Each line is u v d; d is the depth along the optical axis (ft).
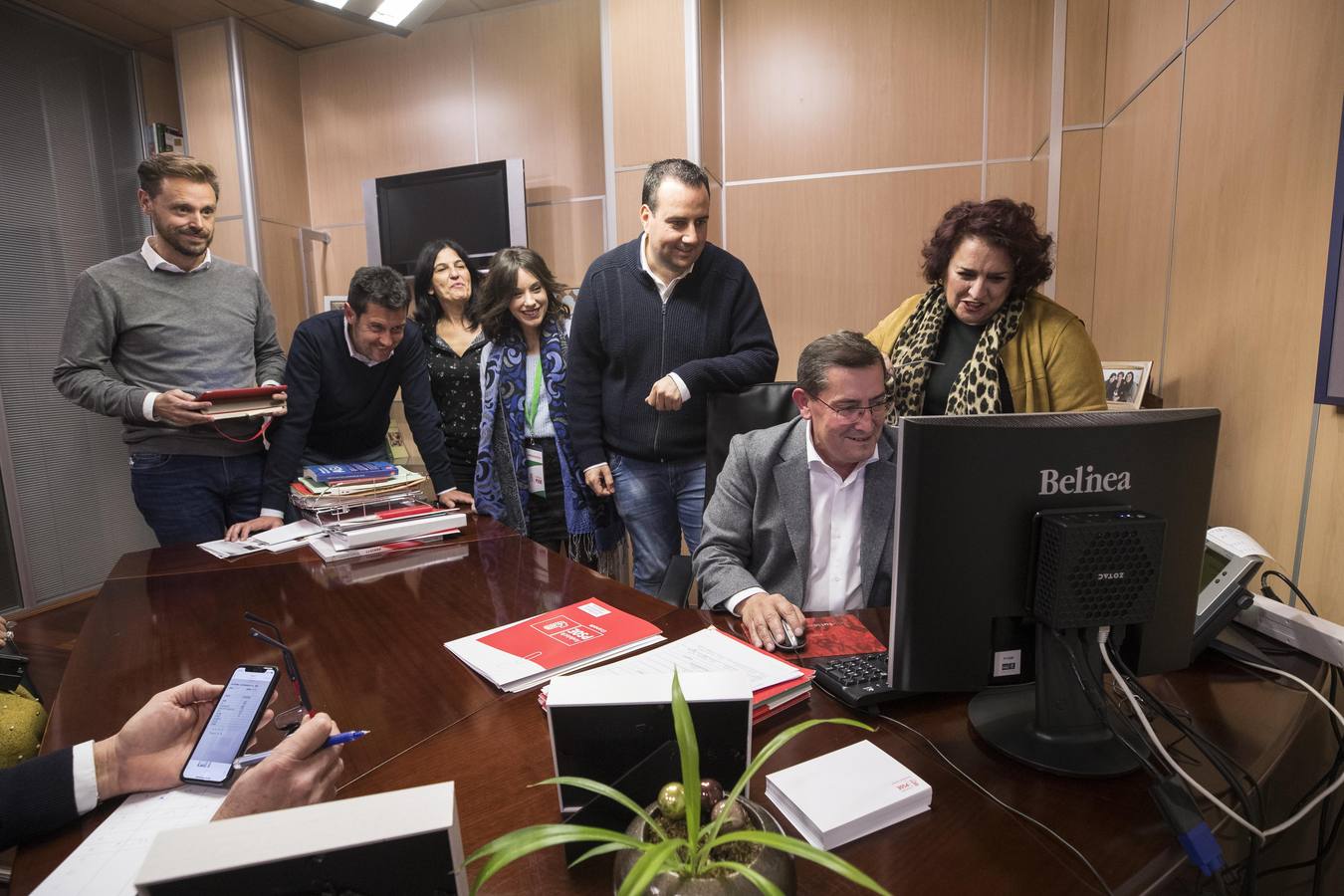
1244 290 6.18
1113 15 9.36
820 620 4.17
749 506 5.02
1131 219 8.73
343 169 14.17
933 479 2.81
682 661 3.51
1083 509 2.86
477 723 3.23
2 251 11.75
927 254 5.90
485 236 12.48
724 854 1.78
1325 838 3.63
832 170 11.39
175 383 7.28
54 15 12.32
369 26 9.59
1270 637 3.77
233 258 13.41
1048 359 5.58
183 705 3.01
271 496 7.01
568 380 7.65
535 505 8.69
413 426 7.82
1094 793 2.66
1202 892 2.34
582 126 12.66
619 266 7.27
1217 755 2.69
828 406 4.32
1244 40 6.18
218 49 12.79
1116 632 2.92
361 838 1.69
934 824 2.50
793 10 11.27
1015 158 10.67
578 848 2.27
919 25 10.80
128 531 13.70
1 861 2.87
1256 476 6.02
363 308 6.68
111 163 13.41
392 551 5.88
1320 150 5.18
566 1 12.45
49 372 12.43
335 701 3.46
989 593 2.89
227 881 1.64
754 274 11.94
